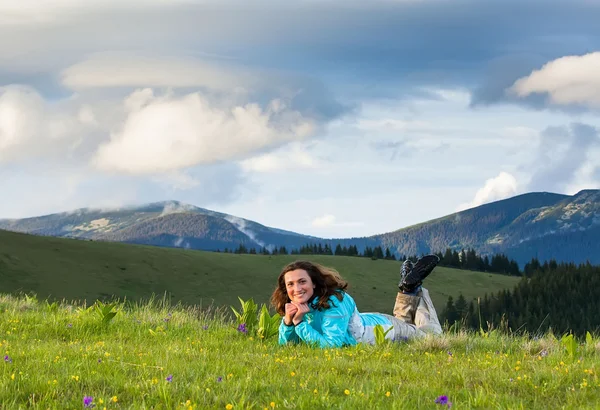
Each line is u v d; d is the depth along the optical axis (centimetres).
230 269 17625
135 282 15275
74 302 1365
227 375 588
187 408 461
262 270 18075
